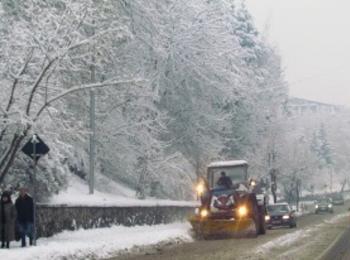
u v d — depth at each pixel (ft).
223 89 161.48
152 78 146.30
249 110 189.16
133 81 88.89
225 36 162.71
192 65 155.02
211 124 164.66
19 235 81.56
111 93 133.39
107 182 141.28
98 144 138.10
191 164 163.02
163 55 146.00
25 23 86.12
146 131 140.67
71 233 95.25
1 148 86.33
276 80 229.86
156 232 102.78
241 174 110.52
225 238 104.27
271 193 262.88
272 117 223.10
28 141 80.59
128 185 154.40
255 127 193.98
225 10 180.65
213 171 111.14
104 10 103.24
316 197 455.63
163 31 148.15
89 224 102.42
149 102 139.64
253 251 74.13
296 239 96.63
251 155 196.95
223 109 178.19
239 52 177.99
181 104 160.76
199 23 155.12
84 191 121.80
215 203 104.12
